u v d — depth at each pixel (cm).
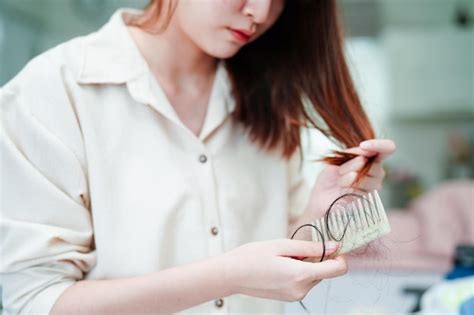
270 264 45
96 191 54
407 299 99
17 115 53
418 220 198
